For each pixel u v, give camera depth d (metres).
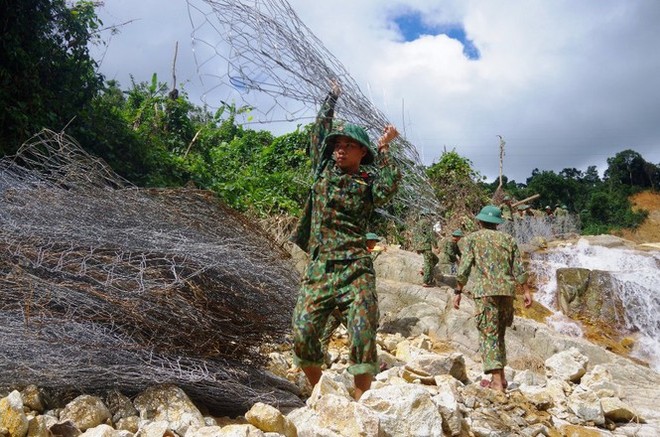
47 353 3.86
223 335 4.56
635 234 60.66
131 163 10.73
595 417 5.66
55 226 4.43
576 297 14.62
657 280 14.55
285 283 5.26
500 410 5.21
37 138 8.34
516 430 4.86
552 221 25.02
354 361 3.84
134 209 4.82
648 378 8.95
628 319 14.09
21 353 3.83
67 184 4.91
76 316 4.11
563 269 15.09
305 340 3.86
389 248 13.38
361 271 3.88
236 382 4.46
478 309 6.49
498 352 6.38
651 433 5.63
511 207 22.55
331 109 4.27
